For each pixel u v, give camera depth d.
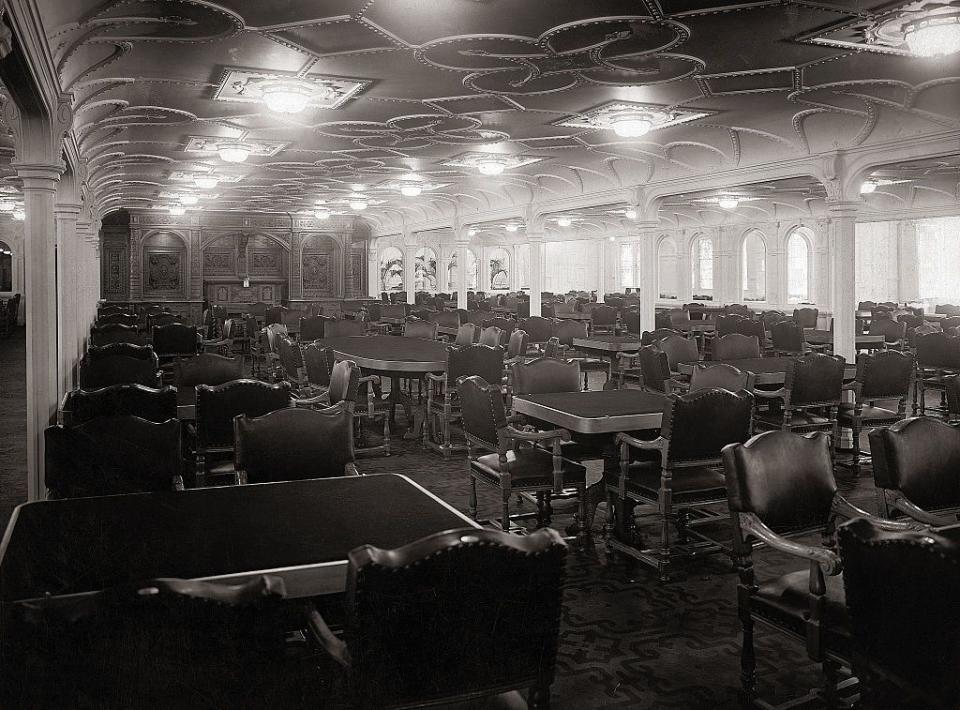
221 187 15.88
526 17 5.31
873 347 11.52
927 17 5.14
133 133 9.86
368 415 7.65
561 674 3.26
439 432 8.36
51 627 1.59
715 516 5.24
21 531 2.58
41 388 5.40
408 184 15.54
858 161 9.28
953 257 17.70
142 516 2.77
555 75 6.94
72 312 8.23
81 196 10.10
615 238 26.00
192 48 6.09
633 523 4.64
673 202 17.00
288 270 21.58
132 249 20.00
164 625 1.61
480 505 5.77
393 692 1.88
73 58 5.74
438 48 6.06
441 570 1.85
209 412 4.71
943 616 2.00
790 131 9.59
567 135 10.12
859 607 2.23
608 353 10.70
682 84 7.31
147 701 1.65
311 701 1.78
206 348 11.42
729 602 4.02
